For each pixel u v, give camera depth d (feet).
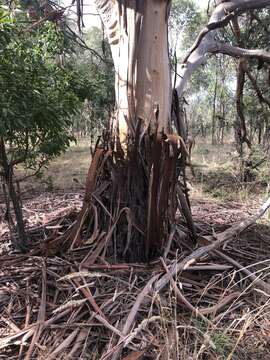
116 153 12.51
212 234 14.66
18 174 32.76
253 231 16.71
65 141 14.19
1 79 11.00
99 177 13.01
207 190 25.63
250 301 11.07
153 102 12.32
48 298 10.79
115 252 12.35
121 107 12.64
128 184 12.42
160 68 12.34
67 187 27.20
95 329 9.66
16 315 10.34
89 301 10.09
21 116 11.18
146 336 9.36
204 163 37.27
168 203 12.75
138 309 9.89
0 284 11.50
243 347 9.45
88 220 13.35
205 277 12.01
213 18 19.34
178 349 8.70
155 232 12.28
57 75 13.82
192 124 62.75
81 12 15.57
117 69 12.76
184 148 12.30
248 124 37.93
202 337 9.29
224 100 50.39
